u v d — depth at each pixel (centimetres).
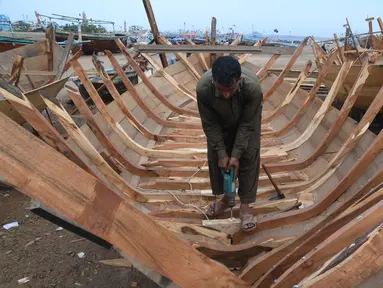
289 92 535
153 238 140
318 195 311
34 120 147
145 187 334
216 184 271
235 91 206
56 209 130
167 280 155
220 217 287
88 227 134
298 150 412
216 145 240
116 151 345
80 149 276
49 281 296
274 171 359
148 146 440
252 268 201
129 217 136
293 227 251
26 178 127
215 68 190
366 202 157
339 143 348
